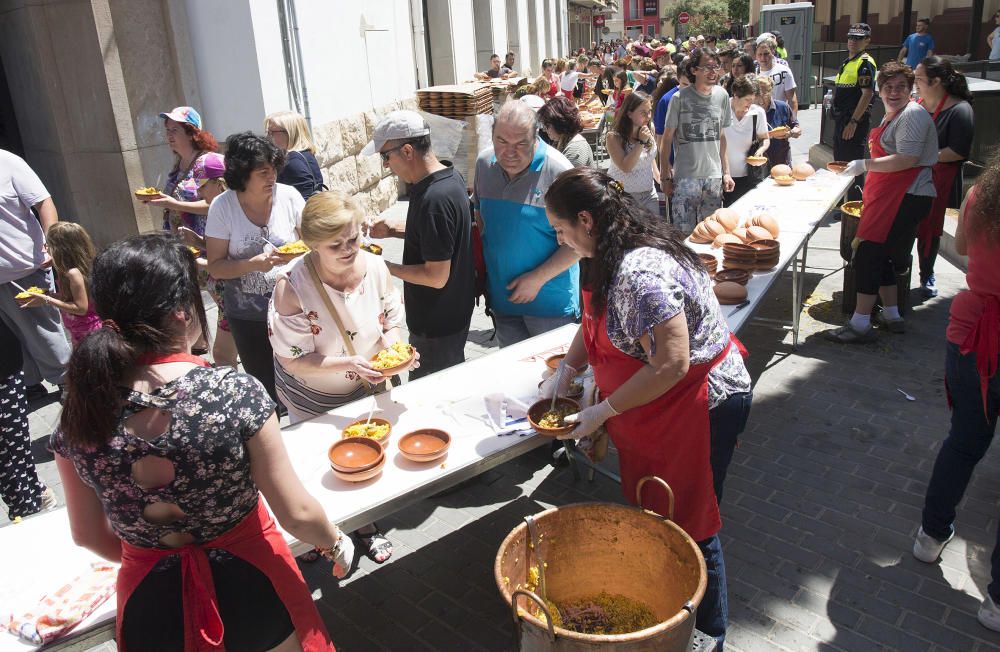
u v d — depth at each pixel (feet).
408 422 9.01
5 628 6.09
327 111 26.71
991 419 9.18
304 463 8.21
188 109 15.47
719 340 7.55
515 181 11.29
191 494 5.32
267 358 12.09
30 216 13.24
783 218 17.10
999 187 8.36
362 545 11.04
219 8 21.53
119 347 5.10
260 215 11.55
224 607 5.64
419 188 10.62
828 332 17.65
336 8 27.09
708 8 209.15
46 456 14.32
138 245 5.37
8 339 11.30
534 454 13.58
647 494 7.87
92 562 6.83
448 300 11.22
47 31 20.15
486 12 55.21
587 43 150.92
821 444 13.32
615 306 7.13
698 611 8.12
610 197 7.17
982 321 8.78
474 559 10.88
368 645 9.36
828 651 8.88
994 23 43.70
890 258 16.89
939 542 10.10
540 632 6.19
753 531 11.10
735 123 22.45
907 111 15.23
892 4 57.36
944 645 8.87
